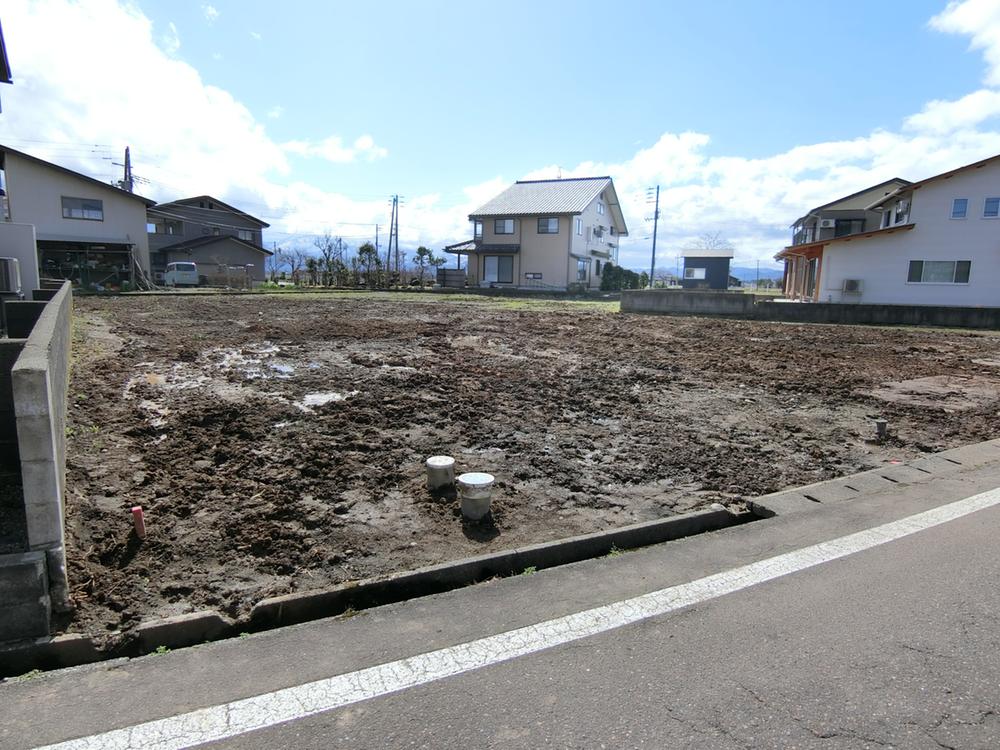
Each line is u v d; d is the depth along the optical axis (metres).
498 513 3.82
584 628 2.61
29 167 26.22
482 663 2.35
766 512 4.02
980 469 4.97
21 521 3.30
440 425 5.81
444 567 3.06
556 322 16.67
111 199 28.19
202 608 2.72
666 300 21.78
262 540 3.29
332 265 37.66
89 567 2.97
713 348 12.25
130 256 28.08
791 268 37.47
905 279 22.52
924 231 22.09
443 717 2.05
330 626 2.63
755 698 2.15
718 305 21.16
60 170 26.66
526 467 4.76
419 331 13.33
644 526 3.64
